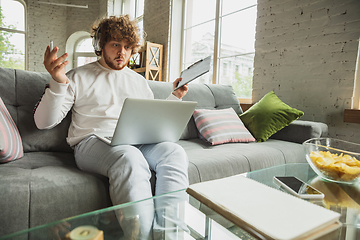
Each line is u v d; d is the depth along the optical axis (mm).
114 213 581
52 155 1367
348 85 2186
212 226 573
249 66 3227
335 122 2277
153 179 1140
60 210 913
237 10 3404
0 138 1062
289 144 1881
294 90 2596
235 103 2404
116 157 1001
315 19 2404
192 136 2043
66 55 1125
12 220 830
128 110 983
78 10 7289
